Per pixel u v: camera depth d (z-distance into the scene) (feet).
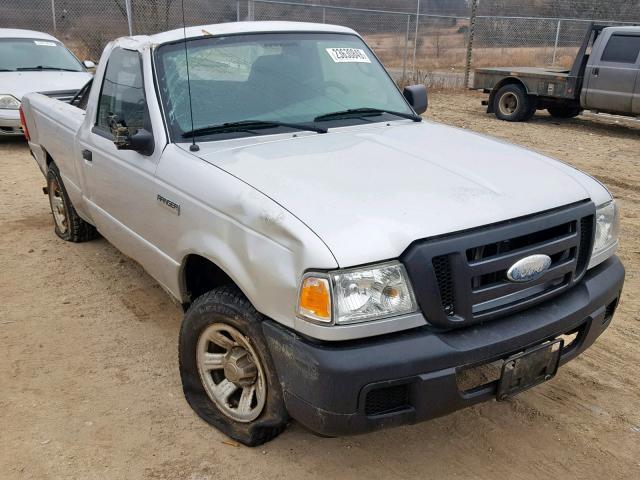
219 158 10.60
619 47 39.99
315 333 8.08
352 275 7.96
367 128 12.72
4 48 35.27
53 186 19.03
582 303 9.78
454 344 8.42
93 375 12.39
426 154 10.96
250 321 9.27
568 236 9.50
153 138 11.65
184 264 11.02
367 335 8.10
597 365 13.08
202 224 10.07
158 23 35.14
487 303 8.87
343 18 64.80
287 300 8.39
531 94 44.42
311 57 13.70
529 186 9.91
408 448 10.50
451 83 65.46
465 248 8.38
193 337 10.62
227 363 10.17
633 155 34.71
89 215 16.03
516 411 11.51
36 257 18.20
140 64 12.64
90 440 10.52
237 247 9.27
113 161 13.04
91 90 15.10
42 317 14.70
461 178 9.89
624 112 40.65
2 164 29.50
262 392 9.59
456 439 10.75
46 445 10.37
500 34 75.41
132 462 10.04
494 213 8.90
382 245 8.14
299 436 10.68
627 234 21.31
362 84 14.16
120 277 16.93
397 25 68.80
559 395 12.03
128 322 14.52
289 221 8.46
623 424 11.21
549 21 71.67
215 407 10.85
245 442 10.29
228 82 12.50
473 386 9.55
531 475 9.92
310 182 9.46
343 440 10.64
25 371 12.48
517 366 9.00
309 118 12.53
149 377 12.35
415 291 8.21
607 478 9.89
